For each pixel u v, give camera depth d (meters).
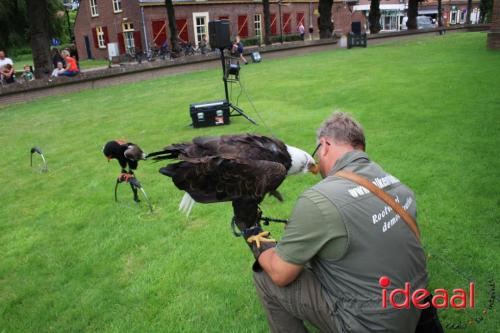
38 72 20.27
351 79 12.94
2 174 7.59
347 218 2.13
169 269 4.07
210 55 22.52
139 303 3.67
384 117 8.22
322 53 25.06
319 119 8.70
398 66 14.76
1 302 3.93
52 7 36.31
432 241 4.03
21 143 9.64
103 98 15.27
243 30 43.31
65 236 5.03
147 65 20.30
